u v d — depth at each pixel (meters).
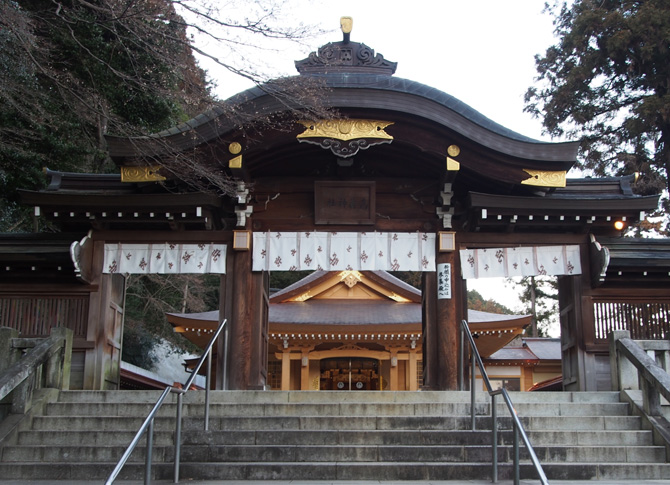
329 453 7.34
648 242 11.95
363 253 11.79
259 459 7.34
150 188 11.94
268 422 8.18
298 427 8.14
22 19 9.96
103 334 11.23
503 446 7.46
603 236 12.13
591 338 11.42
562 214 11.41
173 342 27.64
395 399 9.23
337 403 8.67
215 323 18.91
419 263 11.77
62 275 11.46
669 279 11.62
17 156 16.48
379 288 23.92
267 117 10.55
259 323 11.49
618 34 22.97
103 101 11.95
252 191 11.97
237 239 11.60
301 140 11.05
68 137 17.44
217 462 7.26
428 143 11.23
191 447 7.40
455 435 7.70
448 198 11.66
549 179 11.42
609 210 11.39
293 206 12.05
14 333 9.66
